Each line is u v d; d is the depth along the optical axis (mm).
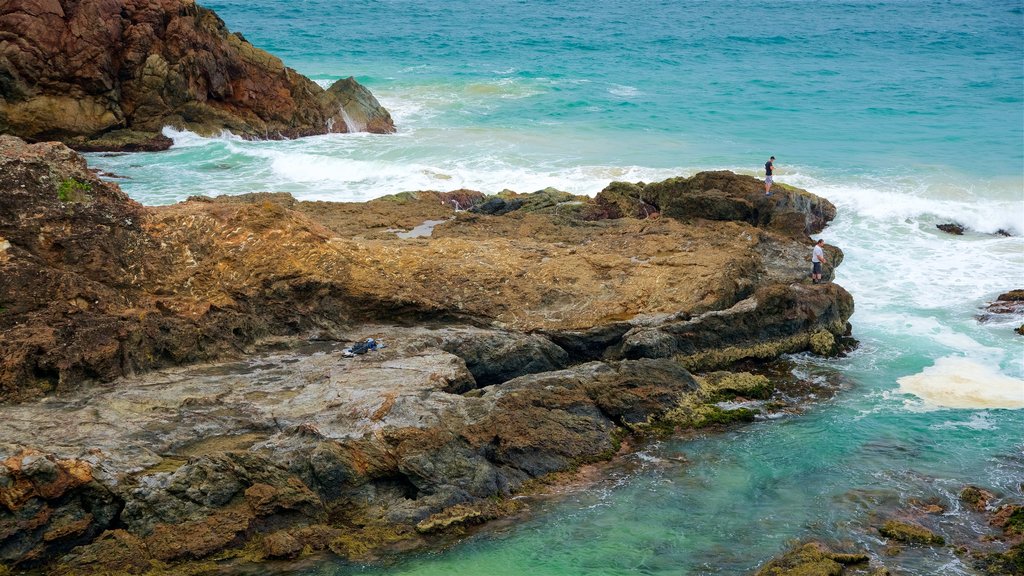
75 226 22156
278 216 24719
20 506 15539
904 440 21109
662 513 18031
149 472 16578
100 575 15297
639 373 22641
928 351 26031
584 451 20125
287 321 22828
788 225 32250
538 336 23906
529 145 47656
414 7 130250
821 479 19375
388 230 30312
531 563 16391
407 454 17938
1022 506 18031
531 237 29609
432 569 16188
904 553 16703
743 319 25344
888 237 35031
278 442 17844
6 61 42875
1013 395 23328
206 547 16016
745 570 16203
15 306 20078
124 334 20047
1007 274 31359
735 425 21984
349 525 17312
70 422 17844
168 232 23438
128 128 46406
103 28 44875
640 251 27984
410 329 23719
